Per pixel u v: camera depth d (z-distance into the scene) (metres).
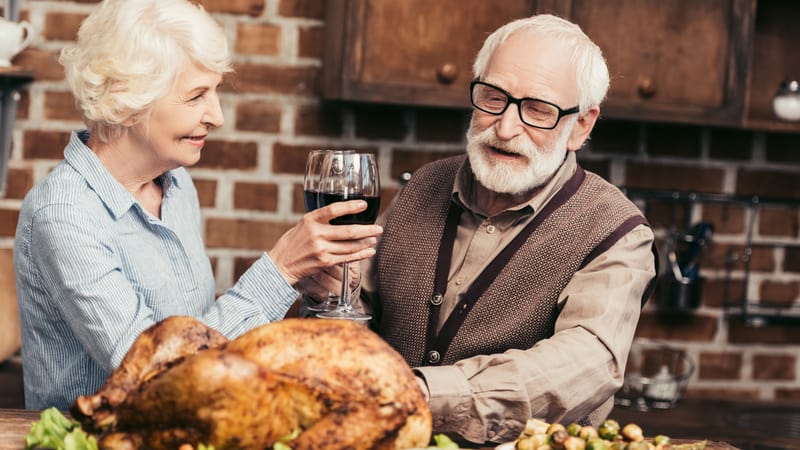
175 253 1.55
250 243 2.54
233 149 2.52
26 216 1.42
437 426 1.30
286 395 0.98
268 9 2.50
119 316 1.36
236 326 1.38
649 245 1.58
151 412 0.97
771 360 2.80
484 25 2.34
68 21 2.43
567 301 1.50
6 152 2.42
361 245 1.40
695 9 2.43
